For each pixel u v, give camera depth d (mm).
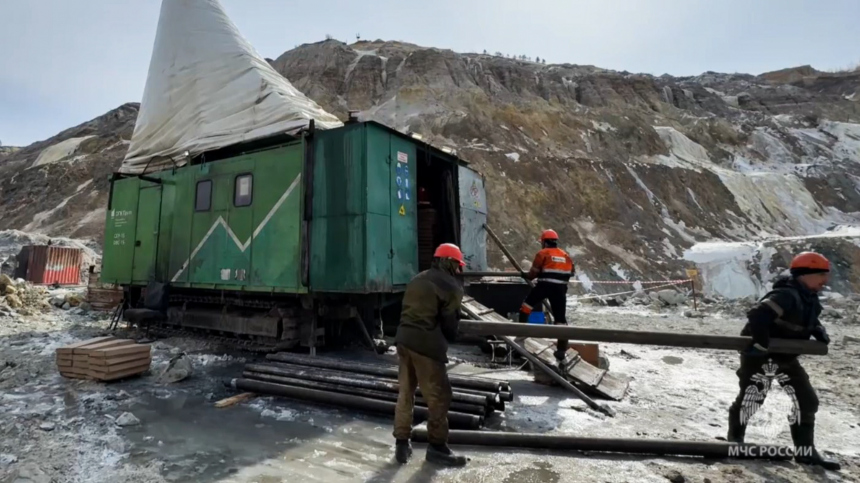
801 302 3615
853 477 3486
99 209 40312
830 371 7047
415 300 3641
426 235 9078
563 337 3998
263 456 3732
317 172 6852
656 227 33469
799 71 105500
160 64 10438
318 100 50844
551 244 6648
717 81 94000
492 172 32719
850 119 68562
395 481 3301
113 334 9070
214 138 9109
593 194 34031
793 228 40344
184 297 8672
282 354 6180
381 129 6859
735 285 26484
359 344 7832
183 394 5453
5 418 4422
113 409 4836
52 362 6715
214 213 7918
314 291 6688
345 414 4844
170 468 3477
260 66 9719
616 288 25172
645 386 6105
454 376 4992
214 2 10469
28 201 46844
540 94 58094
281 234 7012
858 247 27078
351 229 6445
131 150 10375
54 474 3299
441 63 55188
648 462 3695
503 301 9188
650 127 49344
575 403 5215
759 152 54312
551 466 3588
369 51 70875
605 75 63406
